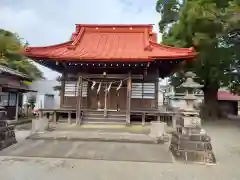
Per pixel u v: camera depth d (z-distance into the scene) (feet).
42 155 28.91
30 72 84.84
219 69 61.67
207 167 25.25
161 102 116.37
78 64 53.01
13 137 35.27
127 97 51.55
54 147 33.12
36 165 24.75
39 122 44.68
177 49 51.55
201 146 27.27
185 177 21.80
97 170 23.47
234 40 55.36
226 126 62.39
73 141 37.45
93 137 39.04
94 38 64.54
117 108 57.11
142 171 23.43
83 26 67.56
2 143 31.50
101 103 57.31
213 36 51.65
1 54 78.43
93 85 53.11
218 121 73.20
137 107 54.95
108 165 25.32
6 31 82.23
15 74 59.06
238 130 55.11
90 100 57.57
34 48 52.90
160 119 53.72
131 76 53.11
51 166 24.52
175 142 29.76
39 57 49.96
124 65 52.29
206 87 76.07
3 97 59.26
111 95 57.57
